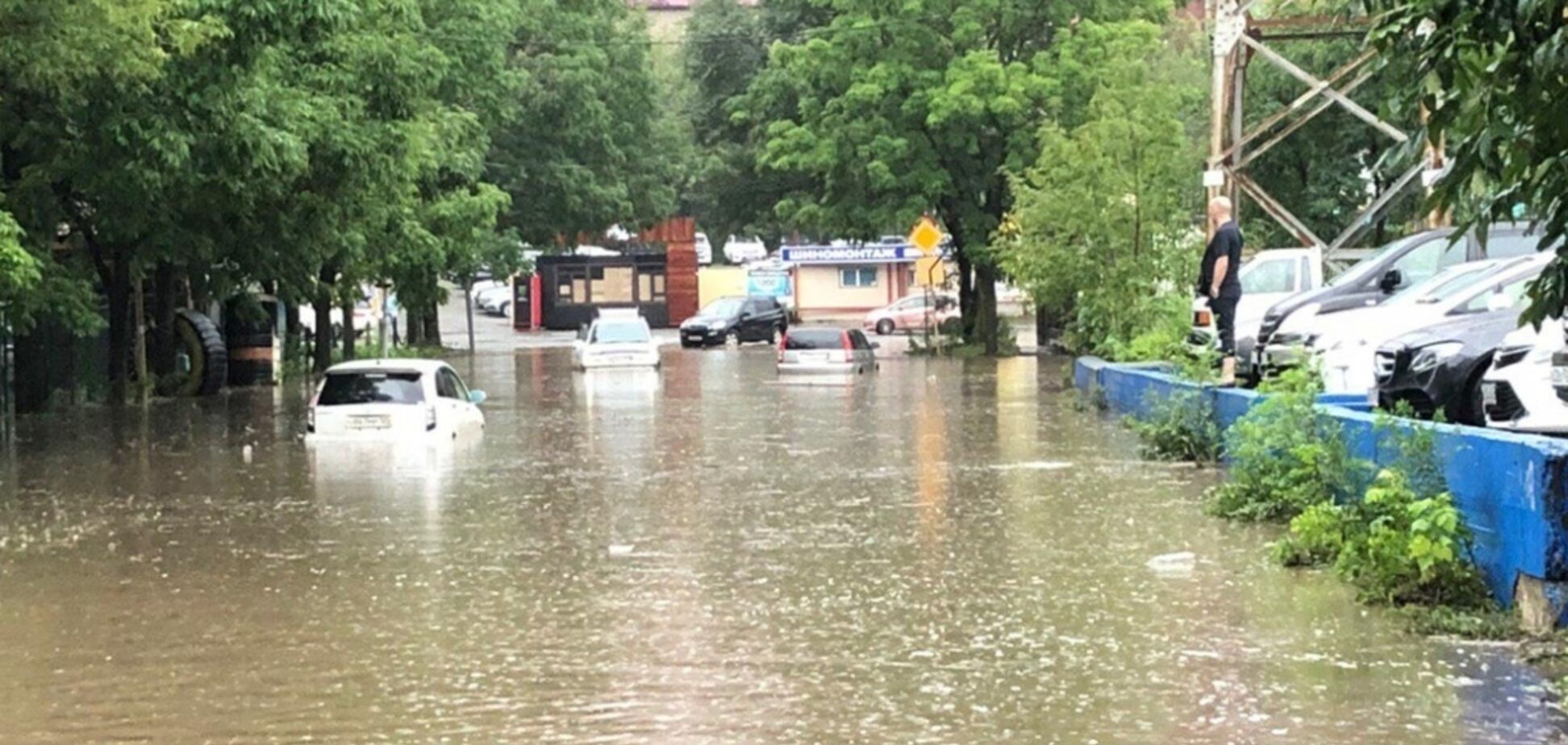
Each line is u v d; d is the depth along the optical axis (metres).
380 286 71.50
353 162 44.09
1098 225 46.41
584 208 97.38
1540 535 14.29
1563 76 10.57
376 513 23.59
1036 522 21.50
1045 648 14.40
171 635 15.51
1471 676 13.08
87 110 36.31
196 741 11.89
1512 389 20.53
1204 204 50.41
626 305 120.50
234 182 39.38
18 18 29.81
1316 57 57.25
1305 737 11.52
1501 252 34.41
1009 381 54.81
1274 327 33.31
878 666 13.86
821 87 76.56
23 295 39.34
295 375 67.56
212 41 35.72
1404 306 29.36
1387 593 15.84
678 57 134.25
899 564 18.69
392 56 45.28
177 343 55.81
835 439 34.53
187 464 31.19
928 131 74.00
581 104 96.25
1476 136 11.05
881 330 107.75
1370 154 58.69
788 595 16.97
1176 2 87.88
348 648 14.79
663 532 21.41
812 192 91.75
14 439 37.47
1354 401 24.95
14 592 17.81
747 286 125.56
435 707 12.73
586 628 15.51
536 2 95.12
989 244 73.06
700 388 54.91
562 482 27.19
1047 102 71.00
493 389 56.16
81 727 12.30
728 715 12.40
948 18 73.06
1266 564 18.03
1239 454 21.94
